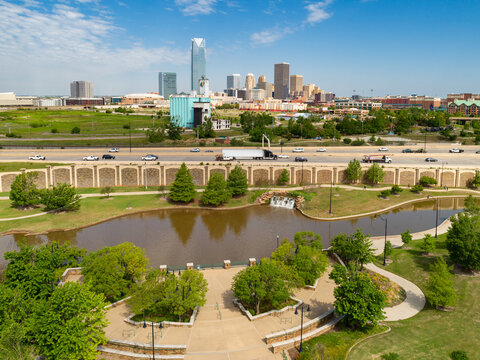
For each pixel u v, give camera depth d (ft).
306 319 192.34
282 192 435.12
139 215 382.83
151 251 296.71
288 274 215.10
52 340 152.05
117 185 452.35
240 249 302.25
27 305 177.78
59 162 455.63
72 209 381.19
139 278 220.84
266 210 405.59
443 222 356.59
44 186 433.07
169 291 188.65
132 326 185.57
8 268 211.82
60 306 159.33
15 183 371.35
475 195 440.45
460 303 206.18
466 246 234.79
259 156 513.04
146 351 165.48
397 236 321.32
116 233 334.24
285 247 233.14
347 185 461.37
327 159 524.11
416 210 399.44
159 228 348.59
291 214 391.65
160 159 501.97
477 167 477.36
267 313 194.39
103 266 206.59
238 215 387.75
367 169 471.62
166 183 458.50
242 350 168.14
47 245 235.81
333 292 204.85
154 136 648.79
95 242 313.12
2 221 349.82
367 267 255.91
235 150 518.37
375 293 182.19
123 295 214.69
